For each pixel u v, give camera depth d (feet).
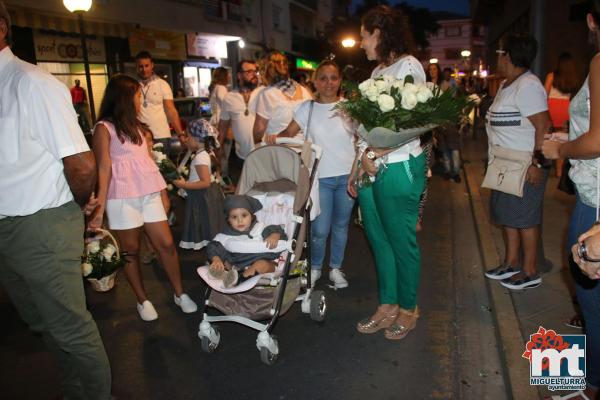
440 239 20.17
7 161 7.90
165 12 58.65
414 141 11.14
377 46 11.68
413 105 9.84
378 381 10.84
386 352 11.97
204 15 68.18
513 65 12.87
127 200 12.68
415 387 10.59
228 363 11.77
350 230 21.81
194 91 68.44
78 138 8.27
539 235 14.57
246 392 10.64
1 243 8.27
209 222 17.06
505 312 12.63
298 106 14.39
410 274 11.91
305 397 10.39
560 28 37.06
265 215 12.73
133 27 51.90
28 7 38.96
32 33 41.98
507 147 13.12
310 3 121.60
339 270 15.65
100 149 11.96
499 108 13.02
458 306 14.14
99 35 49.06
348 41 76.89
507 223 13.57
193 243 17.40
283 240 11.68
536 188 13.12
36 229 8.13
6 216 8.09
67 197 8.55
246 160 12.73
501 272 14.64
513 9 59.77
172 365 11.73
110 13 49.03
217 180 17.52
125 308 14.74
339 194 14.52
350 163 14.24
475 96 10.53
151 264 18.16
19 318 14.32
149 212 13.12
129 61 53.47
